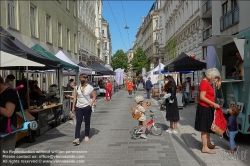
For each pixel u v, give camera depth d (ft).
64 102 33.50
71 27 83.97
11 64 14.69
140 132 23.62
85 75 22.56
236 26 57.47
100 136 24.80
